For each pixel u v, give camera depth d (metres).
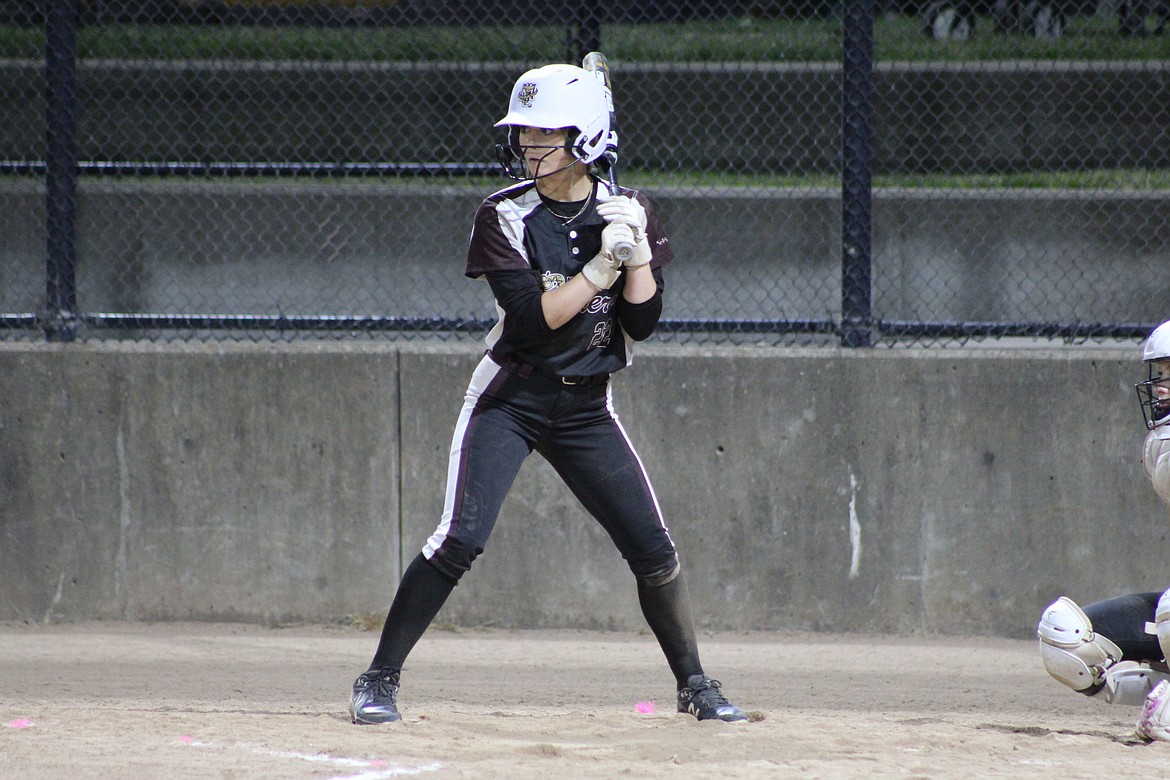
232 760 12.09
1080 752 12.84
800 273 26.95
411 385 21.47
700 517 21.36
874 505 21.16
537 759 12.24
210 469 21.67
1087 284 26.80
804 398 21.16
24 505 21.73
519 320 12.57
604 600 21.58
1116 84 32.09
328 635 21.25
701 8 32.88
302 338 24.27
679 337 24.38
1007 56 32.59
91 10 32.41
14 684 17.95
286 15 34.28
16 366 21.64
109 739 12.98
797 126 32.66
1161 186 28.75
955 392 20.98
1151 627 13.48
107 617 21.86
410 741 12.90
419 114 34.22
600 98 12.83
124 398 21.62
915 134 32.59
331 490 21.62
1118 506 20.88
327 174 26.47
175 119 34.06
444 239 27.70
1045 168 32.38
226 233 27.52
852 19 21.50
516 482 21.52
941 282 27.03
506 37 34.16
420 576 13.46
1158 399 13.50
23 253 26.34
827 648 20.52
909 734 13.60
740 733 13.31
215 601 21.81
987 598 21.14
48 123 22.52
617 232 12.17
